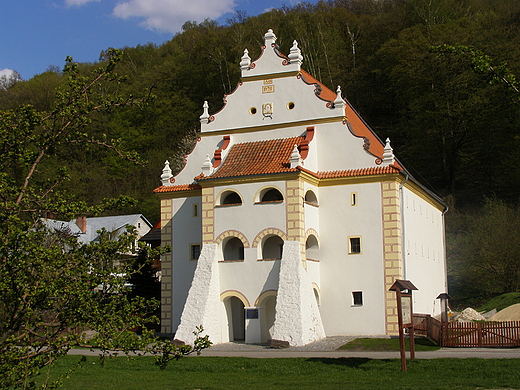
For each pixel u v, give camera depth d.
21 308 13.83
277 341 34.16
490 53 73.50
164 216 43.19
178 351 15.77
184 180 43.22
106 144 16.12
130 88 96.00
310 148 39.25
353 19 105.00
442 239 53.56
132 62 110.38
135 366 29.14
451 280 61.97
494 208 63.19
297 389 22.52
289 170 36.53
